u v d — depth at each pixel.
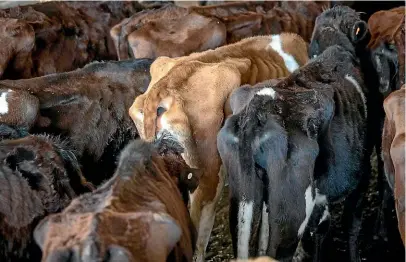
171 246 5.65
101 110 8.95
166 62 8.73
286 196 7.20
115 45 11.61
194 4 13.65
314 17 12.58
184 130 7.87
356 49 9.61
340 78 8.58
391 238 9.78
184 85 8.10
